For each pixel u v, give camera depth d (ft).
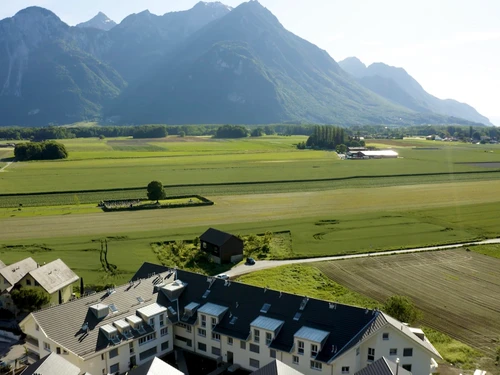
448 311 284.20
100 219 510.17
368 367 174.50
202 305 240.12
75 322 211.00
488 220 510.99
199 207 570.05
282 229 477.36
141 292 242.99
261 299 231.09
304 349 201.67
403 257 389.80
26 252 397.19
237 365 223.51
